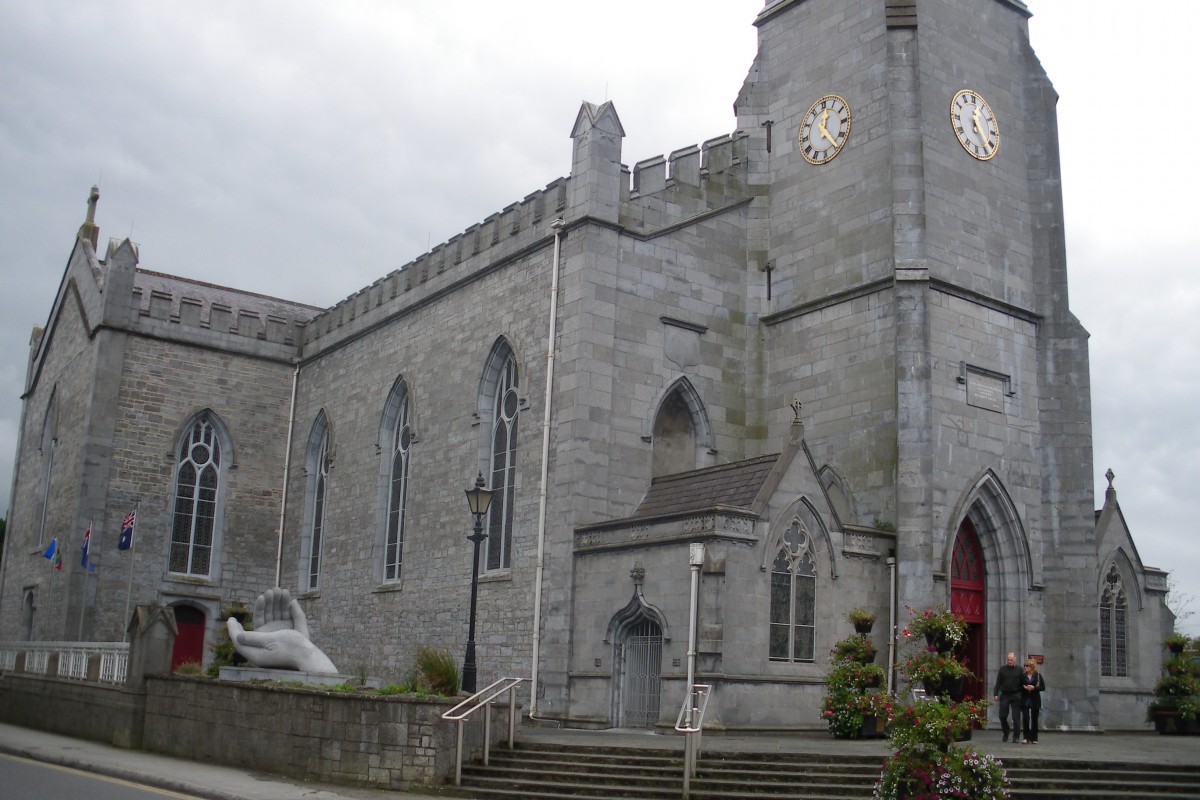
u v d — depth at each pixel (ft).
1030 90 130.00
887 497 111.24
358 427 159.74
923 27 121.29
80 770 84.12
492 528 127.44
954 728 61.31
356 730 77.30
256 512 173.58
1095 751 83.97
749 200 131.34
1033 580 117.60
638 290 119.85
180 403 169.89
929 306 113.29
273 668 97.60
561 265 120.26
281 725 83.61
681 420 123.54
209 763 89.30
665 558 100.48
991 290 120.88
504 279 130.52
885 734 90.07
